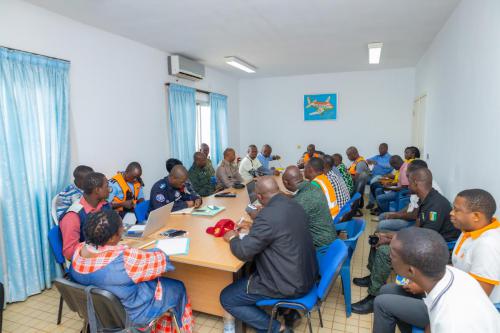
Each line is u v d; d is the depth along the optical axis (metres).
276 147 7.46
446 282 1.05
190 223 2.56
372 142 6.74
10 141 2.60
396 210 4.61
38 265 2.78
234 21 3.41
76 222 2.10
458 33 3.05
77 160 3.38
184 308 1.90
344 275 2.29
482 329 0.97
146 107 4.41
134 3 2.87
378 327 1.69
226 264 1.75
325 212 2.40
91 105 3.53
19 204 2.63
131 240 2.14
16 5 2.71
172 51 4.72
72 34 3.26
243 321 1.94
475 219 1.54
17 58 2.66
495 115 2.13
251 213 2.72
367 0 2.91
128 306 1.55
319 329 2.18
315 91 7.00
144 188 4.40
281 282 1.73
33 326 2.30
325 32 3.84
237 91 7.49
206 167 4.80
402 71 6.36
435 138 4.14
